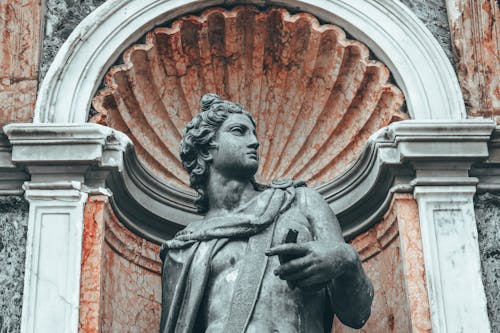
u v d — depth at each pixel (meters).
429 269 6.21
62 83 6.63
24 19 6.83
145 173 6.73
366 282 5.61
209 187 6.05
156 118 7.14
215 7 7.05
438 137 6.46
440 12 7.01
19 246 6.28
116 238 6.55
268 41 7.18
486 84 6.77
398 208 6.42
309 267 5.38
